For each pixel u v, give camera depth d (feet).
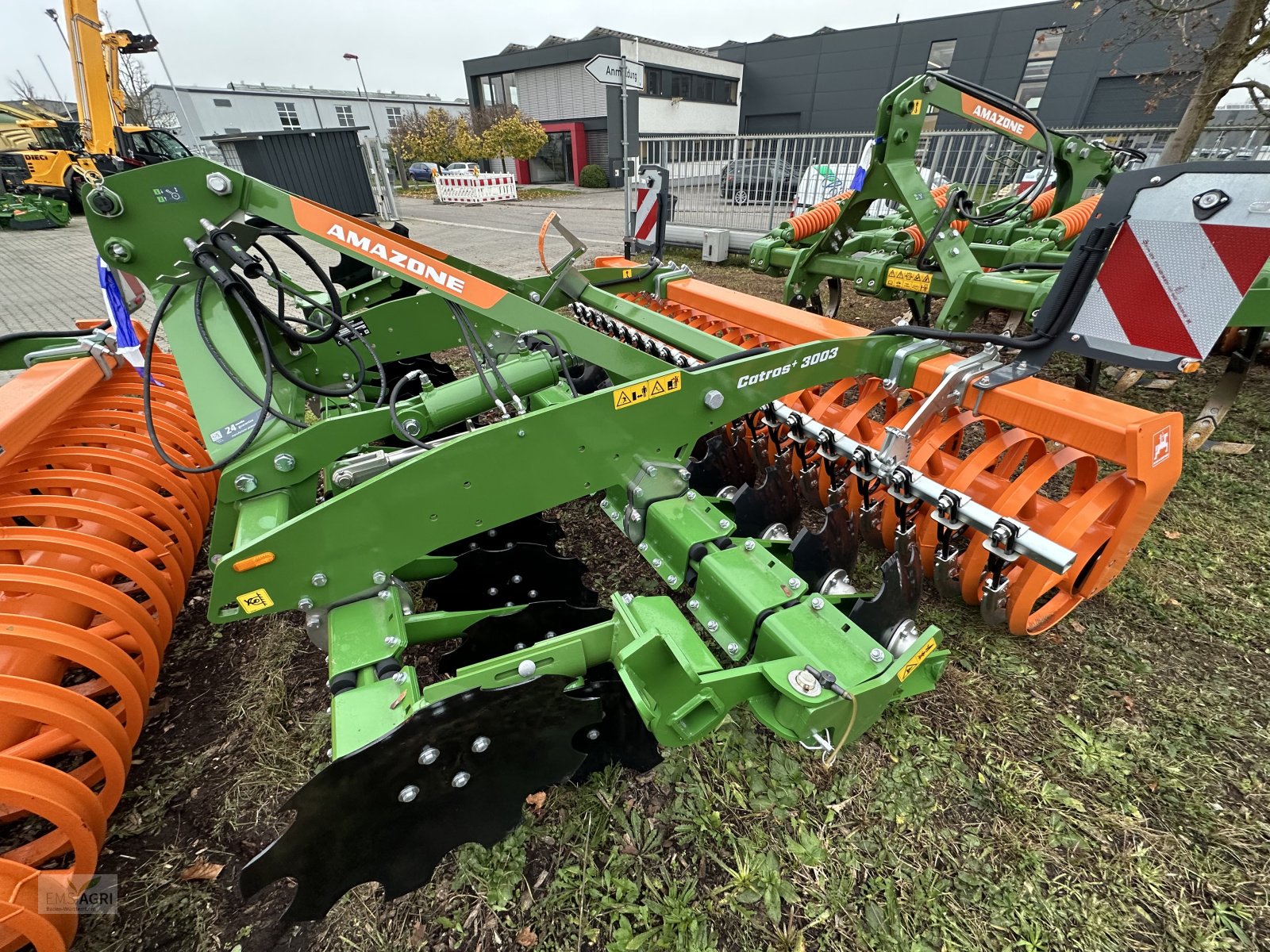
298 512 6.52
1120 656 7.88
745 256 29.78
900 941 5.27
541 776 5.19
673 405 6.33
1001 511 7.00
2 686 4.85
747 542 6.29
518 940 5.31
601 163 95.14
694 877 5.73
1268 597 8.73
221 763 6.83
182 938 5.34
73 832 4.79
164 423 8.68
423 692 4.88
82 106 18.83
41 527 6.80
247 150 42.98
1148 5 19.75
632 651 4.86
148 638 6.32
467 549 8.45
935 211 10.94
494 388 7.39
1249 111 37.22
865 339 7.66
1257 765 6.55
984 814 6.19
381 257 5.68
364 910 5.52
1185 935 5.24
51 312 23.29
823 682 5.06
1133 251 6.31
